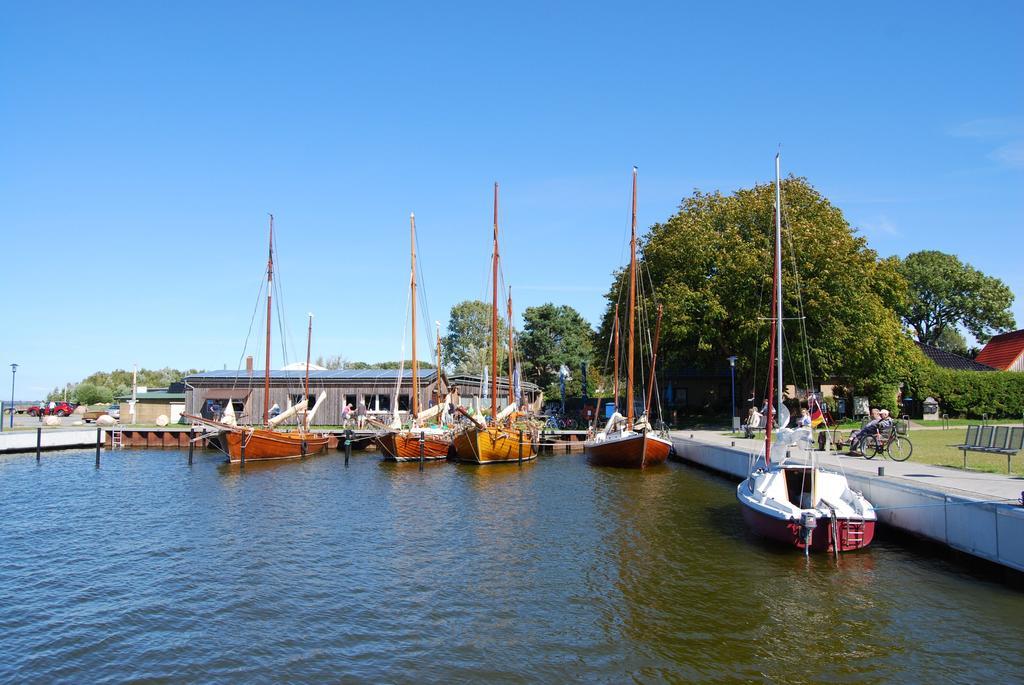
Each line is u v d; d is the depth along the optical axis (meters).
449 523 20.80
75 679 10.29
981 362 62.72
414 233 40.31
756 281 42.34
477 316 94.75
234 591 14.27
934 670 10.12
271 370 59.03
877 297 44.78
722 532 18.91
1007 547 12.81
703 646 11.16
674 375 58.56
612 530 19.50
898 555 15.59
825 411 42.75
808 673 10.13
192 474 32.97
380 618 12.63
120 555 17.25
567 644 11.34
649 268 48.47
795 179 46.97
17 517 22.22
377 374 54.12
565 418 54.56
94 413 68.31
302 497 25.92
